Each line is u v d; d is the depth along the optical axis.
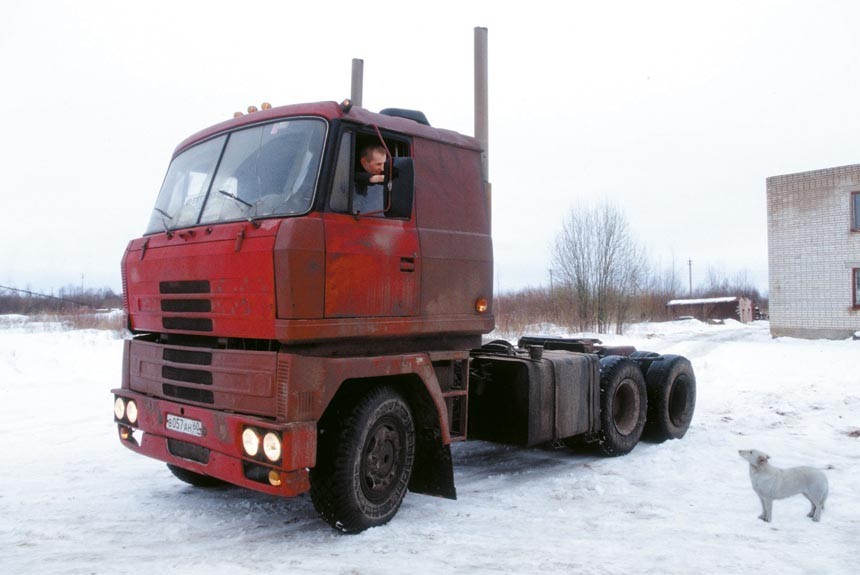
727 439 7.85
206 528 4.71
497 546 4.33
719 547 4.32
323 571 3.88
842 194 27.19
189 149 5.41
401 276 4.78
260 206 4.47
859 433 8.16
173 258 4.82
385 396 4.66
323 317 4.23
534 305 30.30
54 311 23.09
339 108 4.52
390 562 4.03
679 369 7.98
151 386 5.05
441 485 5.07
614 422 7.03
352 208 4.50
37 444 7.27
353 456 4.40
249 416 4.19
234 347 4.48
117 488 5.71
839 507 5.19
